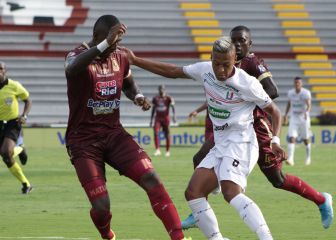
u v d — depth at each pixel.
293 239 27.05
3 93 43.31
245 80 21.48
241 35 26.38
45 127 86.25
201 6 109.00
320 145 91.50
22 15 103.00
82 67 21.23
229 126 21.84
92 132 22.34
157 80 100.94
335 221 31.80
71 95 22.30
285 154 22.23
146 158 22.41
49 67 99.62
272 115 22.23
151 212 34.97
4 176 53.28
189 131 89.38
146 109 24.03
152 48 103.69
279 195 41.62
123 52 22.91
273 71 104.38
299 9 111.44
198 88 101.12
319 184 48.12
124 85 23.94
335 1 112.38
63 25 103.19
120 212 34.94
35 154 75.06
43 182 48.97
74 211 35.38
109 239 22.98
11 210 35.69
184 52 103.75
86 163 22.09
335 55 107.06
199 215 21.73
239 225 30.66
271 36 107.38
